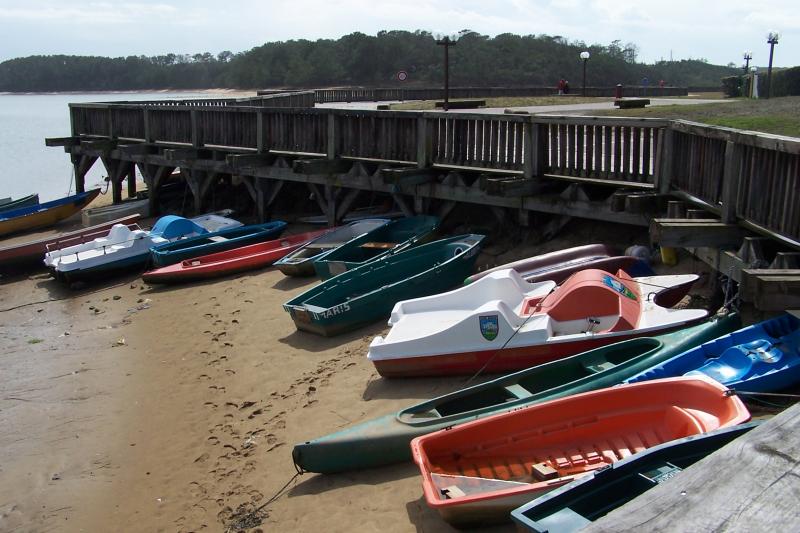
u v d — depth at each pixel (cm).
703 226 867
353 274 1214
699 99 4194
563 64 10131
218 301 1392
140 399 1020
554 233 1270
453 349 890
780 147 741
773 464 229
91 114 2539
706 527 203
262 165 1781
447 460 648
